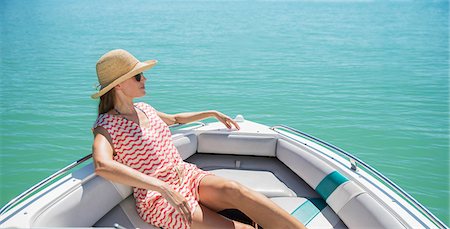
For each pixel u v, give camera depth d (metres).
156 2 48.25
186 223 2.28
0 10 32.50
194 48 15.18
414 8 42.56
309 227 2.57
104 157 2.21
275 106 8.20
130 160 2.41
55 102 8.24
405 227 2.16
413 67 12.62
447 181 5.07
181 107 8.01
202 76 10.65
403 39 19.02
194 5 43.47
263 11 35.44
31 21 24.22
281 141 3.36
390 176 5.22
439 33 21.34
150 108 2.68
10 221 2.02
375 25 25.06
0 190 4.75
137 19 25.98
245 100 8.55
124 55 2.44
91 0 49.75
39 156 5.70
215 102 8.38
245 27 22.45
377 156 5.84
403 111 8.02
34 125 6.89
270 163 3.40
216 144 3.43
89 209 2.37
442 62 13.49
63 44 15.80
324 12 35.53
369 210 2.39
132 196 2.71
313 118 7.49
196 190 2.39
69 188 2.33
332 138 6.52
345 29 22.53
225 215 2.53
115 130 2.38
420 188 4.91
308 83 10.19
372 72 11.73
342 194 2.63
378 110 8.04
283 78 10.66
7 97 8.61
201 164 3.34
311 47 16.17
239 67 11.93
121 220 2.49
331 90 9.55
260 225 2.26
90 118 7.27
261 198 2.24
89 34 18.62
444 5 48.28
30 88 9.35
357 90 9.62
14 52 14.14
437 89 9.86
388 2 57.31
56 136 6.42
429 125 7.18
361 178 2.66
